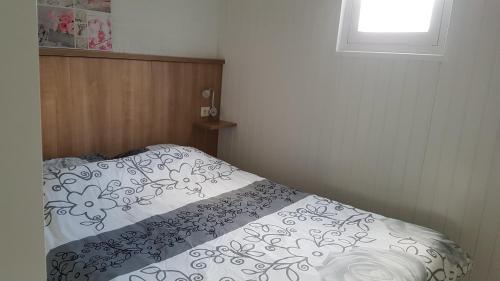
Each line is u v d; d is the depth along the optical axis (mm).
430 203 2084
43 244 478
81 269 1264
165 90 2617
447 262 1553
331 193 2488
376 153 2250
